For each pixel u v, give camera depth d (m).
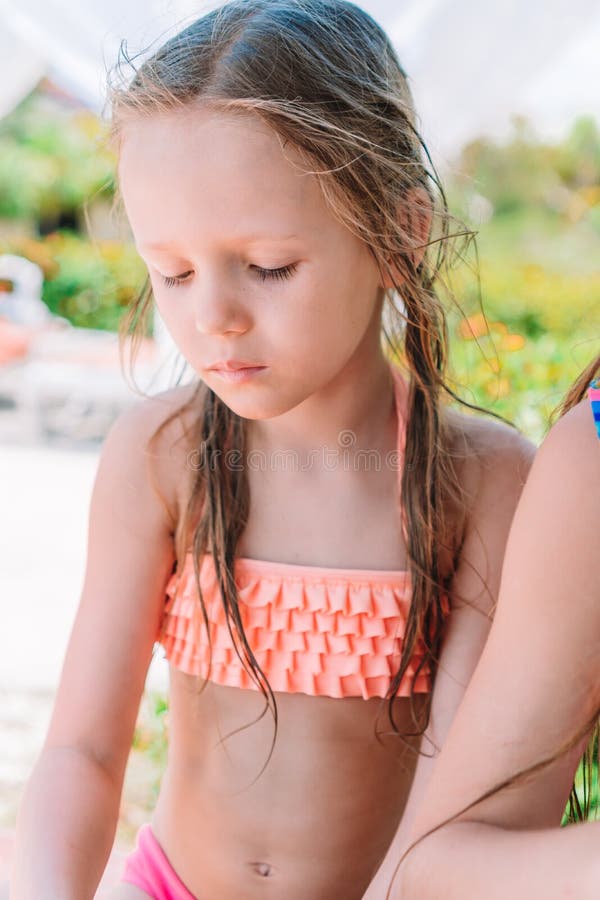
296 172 0.80
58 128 12.02
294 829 0.97
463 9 5.22
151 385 1.23
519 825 0.68
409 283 0.96
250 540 0.99
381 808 0.99
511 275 6.90
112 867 1.90
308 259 0.81
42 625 3.74
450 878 0.65
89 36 4.91
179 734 1.03
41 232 12.15
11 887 0.86
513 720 0.69
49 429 7.15
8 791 2.57
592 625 0.70
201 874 1.00
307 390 0.85
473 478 1.00
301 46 0.87
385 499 1.00
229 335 0.82
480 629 0.98
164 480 1.01
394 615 0.96
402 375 1.06
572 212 11.05
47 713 3.04
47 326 8.59
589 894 0.58
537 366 3.22
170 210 0.80
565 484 0.71
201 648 0.98
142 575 1.01
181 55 0.85
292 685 0.96
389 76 0.96
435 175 1.01
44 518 5.21
